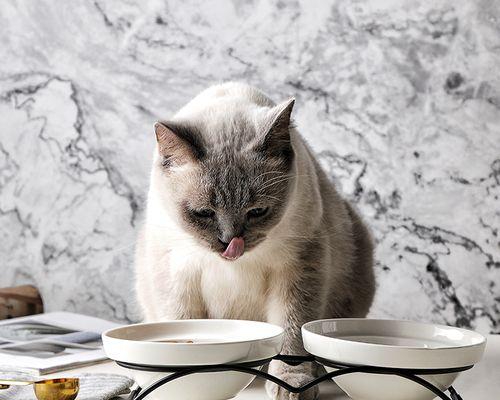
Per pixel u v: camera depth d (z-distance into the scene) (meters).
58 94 1.75
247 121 1.04
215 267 1.09
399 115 1.59
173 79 1.69
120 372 1.07
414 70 1.58
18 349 1.19
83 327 1.39
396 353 0.70
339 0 1.60
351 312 1.28
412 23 1.57
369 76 1.60
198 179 0.99
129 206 1.72
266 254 1.07
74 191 1.76
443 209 1.59
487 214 1.56
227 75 1.66
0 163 1.80
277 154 1.01
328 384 1.01
